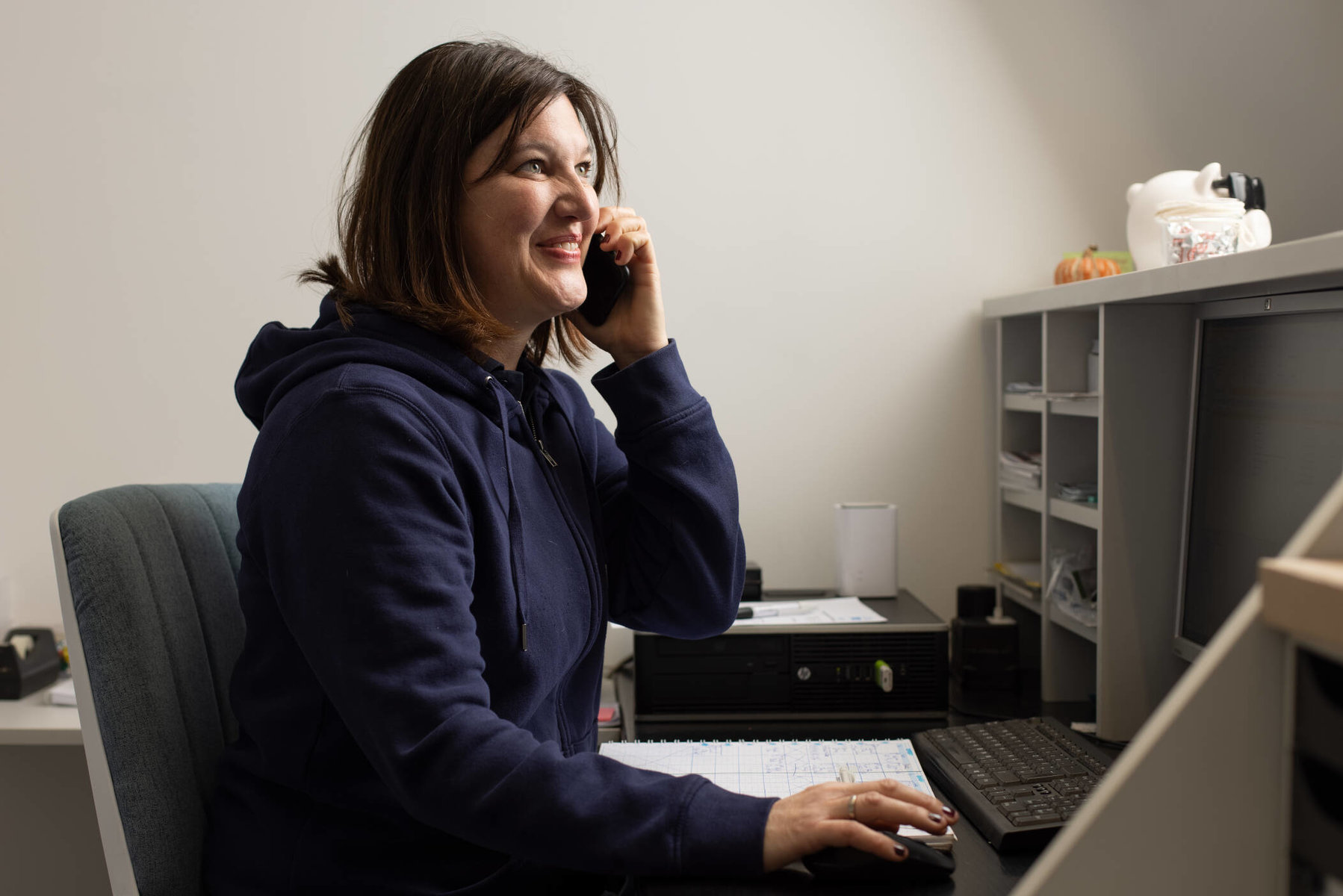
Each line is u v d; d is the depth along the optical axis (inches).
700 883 31.5
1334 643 13.9
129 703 38.1
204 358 71.0
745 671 59.1
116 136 69.7
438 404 36.3
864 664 59.1
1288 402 44.2
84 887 68.2
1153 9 73.3
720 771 41.1
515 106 37.9
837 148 73.2
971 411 74.7
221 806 38.9
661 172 72.5
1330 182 73.7
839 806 30.7
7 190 69.5
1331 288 41.3
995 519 75.2
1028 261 74.4
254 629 37.2
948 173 73.6
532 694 37.8
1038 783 39.7
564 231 39.7
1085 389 63.9
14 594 70.7
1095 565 63.7
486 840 30.0
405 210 38.3
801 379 74.0
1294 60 73.4
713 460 45.9
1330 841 15.3
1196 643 51.4
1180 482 54.2
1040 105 73.6
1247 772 16.2
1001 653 64.3
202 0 69.6
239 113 70.1
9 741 58.0
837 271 73.7
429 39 70.5
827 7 72.5
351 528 31.4
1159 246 57.9
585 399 51.0
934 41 73.1
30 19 68.8
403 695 30.1
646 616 48.9
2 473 70.5
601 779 30.9
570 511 42.6
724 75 72.4
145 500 42.8
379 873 35.3
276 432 33.9
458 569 33.0
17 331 70.1
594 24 71.5
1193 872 16.3
